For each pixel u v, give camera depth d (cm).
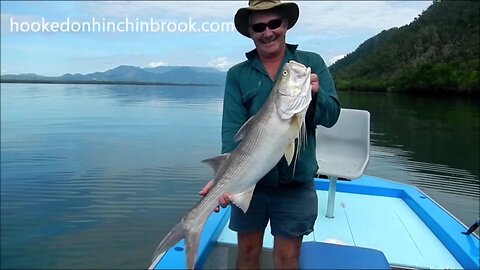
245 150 248
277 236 271
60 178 1096
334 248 257
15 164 1284
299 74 235
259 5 251
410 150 1628
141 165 1235
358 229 402
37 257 678
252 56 274
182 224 252
